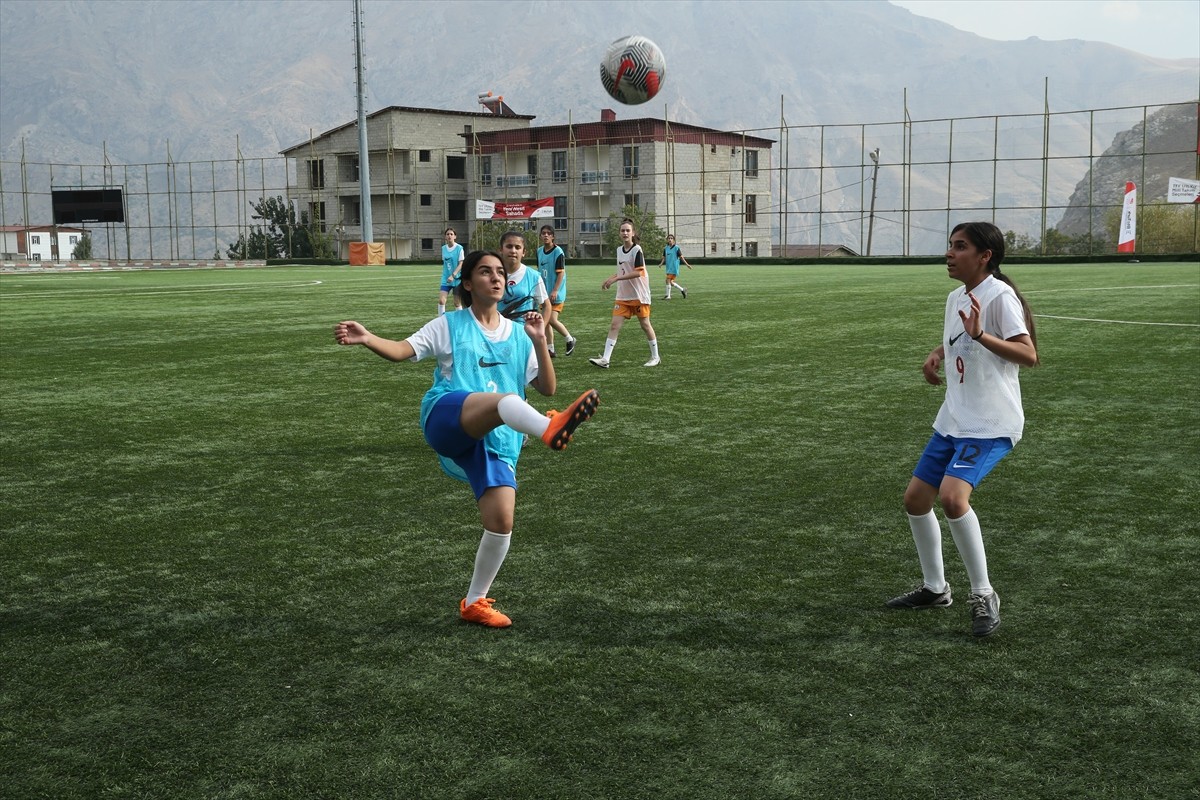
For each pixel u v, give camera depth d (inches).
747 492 232.4
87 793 110.1
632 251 434.0
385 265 2068.2
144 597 169.2
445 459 158.2
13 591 172.4
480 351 156.6
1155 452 266.2
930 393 364.8
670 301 845.2
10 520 215.6
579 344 534.9
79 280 1451.8
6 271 1957.4
